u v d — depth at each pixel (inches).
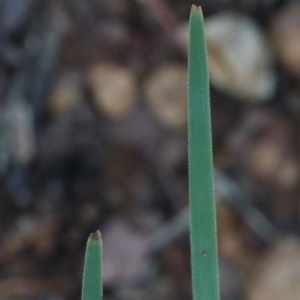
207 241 8.2
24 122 17.4
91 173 17.6
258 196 17.9
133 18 18.3
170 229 17.3
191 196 8.2
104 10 18.3
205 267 8.2
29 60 17.8
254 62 17.6
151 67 18.0
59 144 17.5
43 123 17.6
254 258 17.4
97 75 17.8
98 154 17.7
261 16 18.3
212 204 8.2
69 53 18.0
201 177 8.1
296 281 16.4
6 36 17.9
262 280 16.7
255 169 18.0
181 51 18.1
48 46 17.9
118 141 17.8
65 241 17.2
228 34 17.6
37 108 17.6
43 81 17.7
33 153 17.4
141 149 17.8
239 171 18.0
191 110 8.1
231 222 17.5
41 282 16.9
